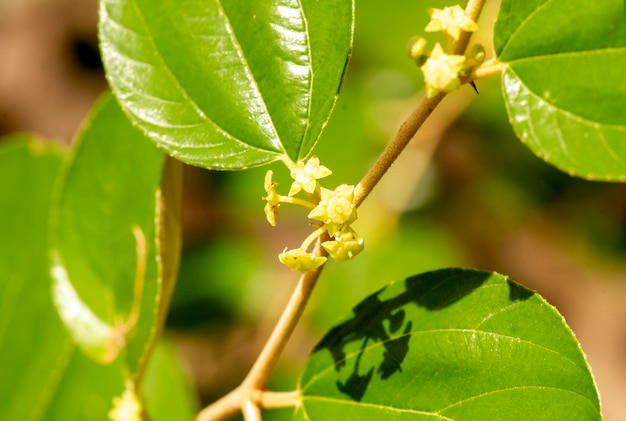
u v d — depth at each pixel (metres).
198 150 0.23
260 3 0.23
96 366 0.29
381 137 0.40
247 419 0.24
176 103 0.23
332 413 0.23
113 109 0.26
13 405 0.29
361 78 0.40
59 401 0.29
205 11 0.23
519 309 0.22
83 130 0.26
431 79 0.21
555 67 0.21
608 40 0.21
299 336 0.38
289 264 0.22
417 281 0.23
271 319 0.40
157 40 0.23
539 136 0.21
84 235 0.26
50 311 0.30
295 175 0.22
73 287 0.27
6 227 0.30
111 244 0.26
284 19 0.23
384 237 0.39
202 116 0.23
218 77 0.23
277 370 0.37
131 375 0.26
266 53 0.23
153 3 0.23
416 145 0.40
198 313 0.40
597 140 0.21
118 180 0.26
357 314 0.23
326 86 0.22
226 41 0.23
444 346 0.22
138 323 0.26
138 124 0.23
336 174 0.39
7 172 0.29
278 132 0.23
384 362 0.23
